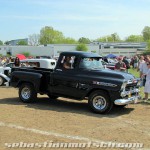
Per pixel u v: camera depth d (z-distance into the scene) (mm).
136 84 10734
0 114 9852
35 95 11711
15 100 12523
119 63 16922
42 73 11547
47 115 9781
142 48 118438
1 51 83125
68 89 10773
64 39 150500
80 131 7984
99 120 9227
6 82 17734
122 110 10766
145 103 12133
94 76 10281
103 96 9984
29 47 79188
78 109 10828
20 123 8734
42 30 146750
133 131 8086
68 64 10875
